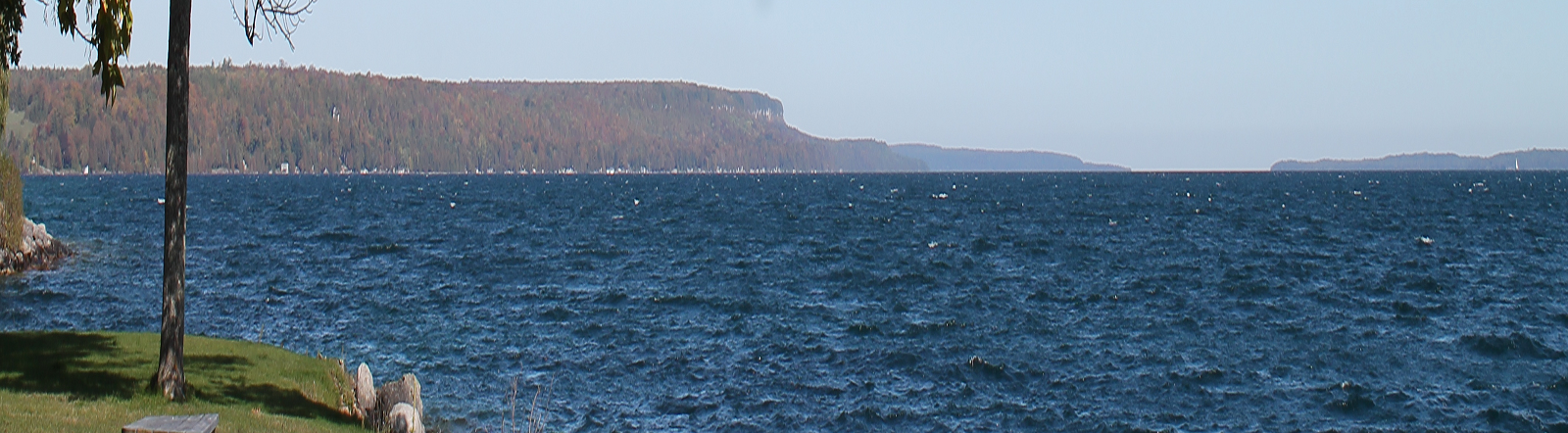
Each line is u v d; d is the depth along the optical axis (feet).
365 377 65.10
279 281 139.54
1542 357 90.79
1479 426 70.69
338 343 95.25
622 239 215.72
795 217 297.12
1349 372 85.05
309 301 121.60
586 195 476.13
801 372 84.17
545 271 155.22
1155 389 79.92
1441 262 168.45
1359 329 104.53
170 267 52.90
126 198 393.50
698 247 197.98
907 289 136.15
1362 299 126.11
